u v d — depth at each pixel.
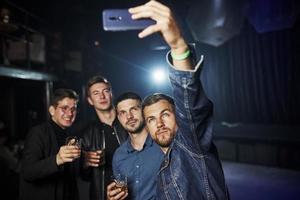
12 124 7.04
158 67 9.12
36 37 6.83
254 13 6.48
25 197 2.49
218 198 1.35
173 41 1.07
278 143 7.10
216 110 8.28
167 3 6.93
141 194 1.94
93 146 2.68
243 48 7.59
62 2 8.74
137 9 1.01
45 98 6.92
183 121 1.22
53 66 7.66
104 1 8.61
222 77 8.05
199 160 1.36
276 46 7.01
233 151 7.81
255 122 7.68
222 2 6.57
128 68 9.52
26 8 8.34
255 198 5.08
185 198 1.38
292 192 5.26
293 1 6.06
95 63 9.28
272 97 7.24
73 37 9.05
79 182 5.30
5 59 6.15
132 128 2.06
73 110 2.70
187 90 1.14
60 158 2.21
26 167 2.38
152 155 1.97
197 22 6.91
